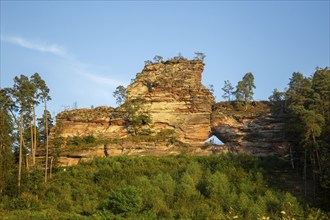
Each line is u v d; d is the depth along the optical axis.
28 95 59.31
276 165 60.56
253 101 72.88
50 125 72.19
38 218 42.88
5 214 45.84
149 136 70.62
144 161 63.41
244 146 66.69
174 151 67.56
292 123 60.78
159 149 67.88
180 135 70.62
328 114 54.59
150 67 79.31
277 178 55.72
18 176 54.53
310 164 58.69
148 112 72.88
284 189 52.06
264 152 65.44
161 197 47.59
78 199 50.44
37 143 69.69
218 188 48.69
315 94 57.19
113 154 67.88
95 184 56.00
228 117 70.69
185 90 74.62
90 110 75.69
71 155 67.62
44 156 66.94
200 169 58.06
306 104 59.81
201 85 75.88
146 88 76.81
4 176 53.06
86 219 40.56
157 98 74.44
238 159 60.28
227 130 69.44
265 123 68.12
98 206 46.00
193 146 69.25
